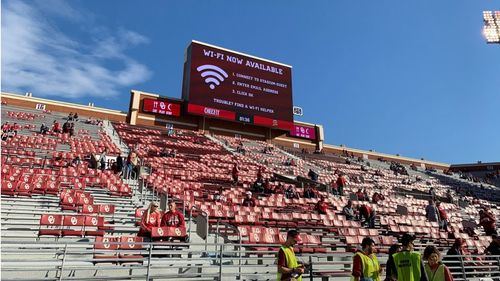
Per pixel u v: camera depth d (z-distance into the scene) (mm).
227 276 8688
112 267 7453
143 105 41031
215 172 25844
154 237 9312
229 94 41688
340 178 23641
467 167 63156
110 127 36500
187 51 42438
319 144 51594
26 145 22594
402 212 22234
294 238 6137
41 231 9133
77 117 37188
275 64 45969
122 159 18984
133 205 13922
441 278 5191
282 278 5875
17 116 32281
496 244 11750
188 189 18594
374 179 37406
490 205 33281
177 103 42438
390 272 5645
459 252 11195
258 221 14039
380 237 13281
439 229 17578
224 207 14805
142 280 7711
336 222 15633
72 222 9648
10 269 6727
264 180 24359
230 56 43125
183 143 35500
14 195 12578
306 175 32000
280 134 48906
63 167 19219
